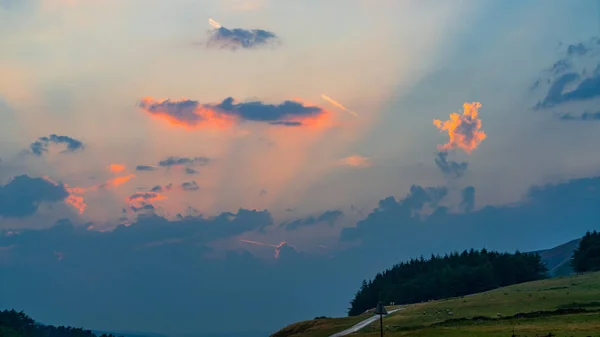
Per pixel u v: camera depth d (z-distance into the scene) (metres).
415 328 104.00
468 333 84.06
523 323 90.94
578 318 89.94
